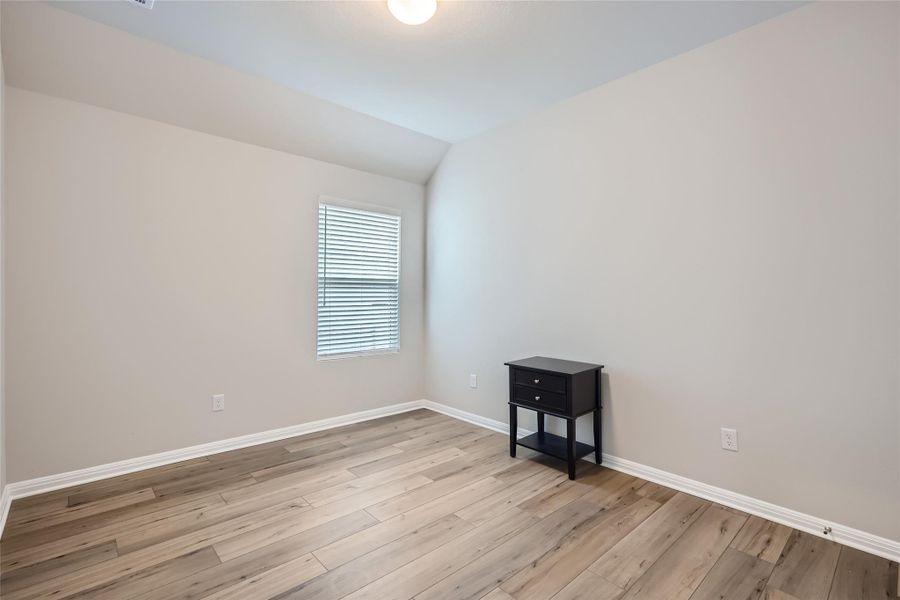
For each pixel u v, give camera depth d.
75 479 2.63
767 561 1.90
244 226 3.31
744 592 1.71
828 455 2.08
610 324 2.94
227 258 3.23
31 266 2.50
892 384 1.92
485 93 3.10
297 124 3.35
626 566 1.87
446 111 3.40
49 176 2.56
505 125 3.64
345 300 3.91
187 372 3.06
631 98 2.81
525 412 3.52
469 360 3.99
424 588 1.73
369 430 3.74
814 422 2.12
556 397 2.79
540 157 3.37
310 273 3.67
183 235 3.03
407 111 3.40
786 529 2.16
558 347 3.26
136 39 2.45
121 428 2.80
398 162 4.09
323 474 2.81
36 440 2.52
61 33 2.32
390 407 4.24
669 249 2.64
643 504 2.41
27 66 2.40
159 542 2.03
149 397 2.90
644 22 2.28
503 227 3.67
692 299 2.54
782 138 2.21
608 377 2.95
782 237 2.21
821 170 2.09
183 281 3.03
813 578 1.79
